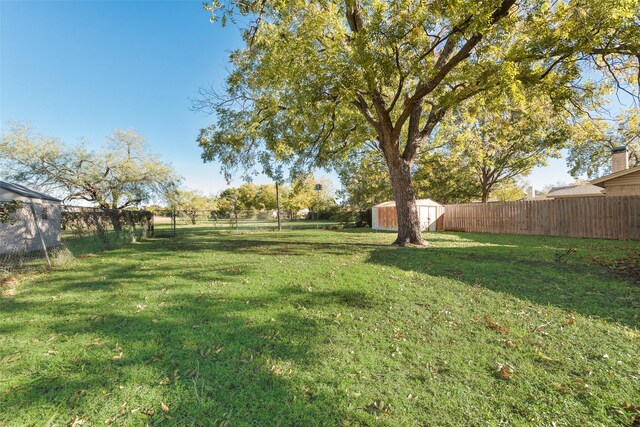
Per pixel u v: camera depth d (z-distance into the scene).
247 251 9.02
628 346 2.64
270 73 8.30
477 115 9.62
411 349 2.67
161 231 19.08
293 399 1.98
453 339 2.85
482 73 6.82
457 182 25.81
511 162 22.16
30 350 2.64
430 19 6.14
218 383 2.15
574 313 3.40
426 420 1.80
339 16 7.82
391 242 11.22
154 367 2.35
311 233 17.09
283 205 31.16
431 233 15.34
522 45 6.66
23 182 18.09
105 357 2.52
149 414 1.83
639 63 6.61
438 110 9.28
